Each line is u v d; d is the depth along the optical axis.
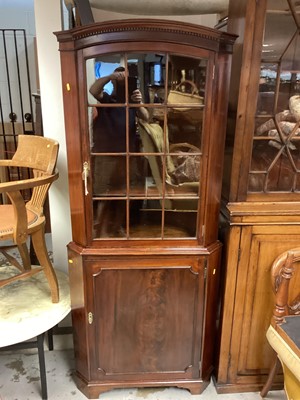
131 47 1.11
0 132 3.28
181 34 1.10
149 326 1.45
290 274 1.28
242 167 1.32
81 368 1.54
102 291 1.38
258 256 1.40
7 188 1.19
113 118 1.19
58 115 1.55
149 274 1.36
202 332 1.47
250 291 1.45
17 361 1.74
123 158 1.24
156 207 1.31
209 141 1.23
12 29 3.02
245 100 1.25
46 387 1.52
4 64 3.18
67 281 1.68
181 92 1.17
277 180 1.36
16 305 1.50
